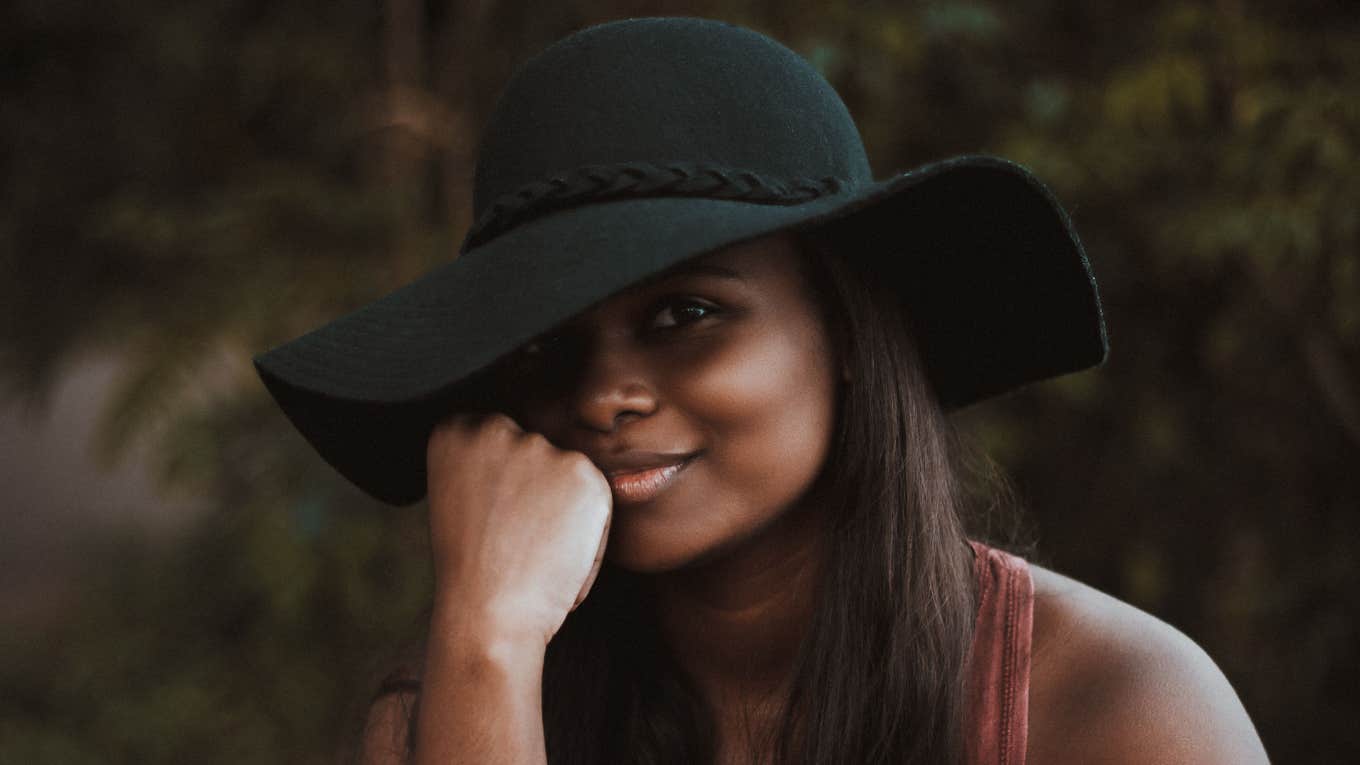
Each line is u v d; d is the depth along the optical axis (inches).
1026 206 36.9
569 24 105.8
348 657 119.1
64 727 130.4
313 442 41.3
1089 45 104.2
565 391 37.9
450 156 107.0
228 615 132.9
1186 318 101.0
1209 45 93.8
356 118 111.7
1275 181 89.2
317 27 113.3
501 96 38.2
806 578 41.5
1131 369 102.0
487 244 35.8
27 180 116.3
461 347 32.5
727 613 42.1
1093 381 98.1
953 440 46.3
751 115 36.0
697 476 36.8
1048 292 40.3
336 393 34.1
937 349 44.1
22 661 145.7
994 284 41.0
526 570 36.4
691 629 42.8
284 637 123.3
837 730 39.9
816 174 36.9
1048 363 43.6
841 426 39.9
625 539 37.8
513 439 38.3
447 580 37.2
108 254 118.8
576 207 34.9
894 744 39.6
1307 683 96.3
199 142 117.8
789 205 35.1
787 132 36.5
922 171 32.9
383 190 107.6
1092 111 97.1
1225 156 91.5
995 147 99.1
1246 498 101.9
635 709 43.6
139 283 120.4
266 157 118.7
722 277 35.8
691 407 36.2
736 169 35.4
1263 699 97.1
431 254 105.9
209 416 117.0
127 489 272.7
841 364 39.6
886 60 98.6
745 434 36.5
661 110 35.4
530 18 107.3
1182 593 104.3
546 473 37.3
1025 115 100.3
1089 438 105.1
